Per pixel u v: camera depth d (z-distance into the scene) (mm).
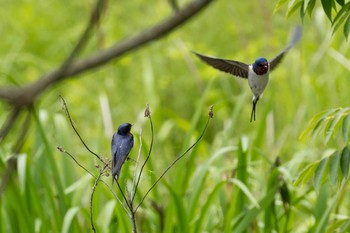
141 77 17250
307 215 11977
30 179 10250
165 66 17969
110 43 17391
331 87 13070
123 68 17703
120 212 9867
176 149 15070
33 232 10234
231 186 10977
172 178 12484
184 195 10750
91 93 17328
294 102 13891
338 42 13773
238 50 17219
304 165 12031
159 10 17641
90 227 9875
